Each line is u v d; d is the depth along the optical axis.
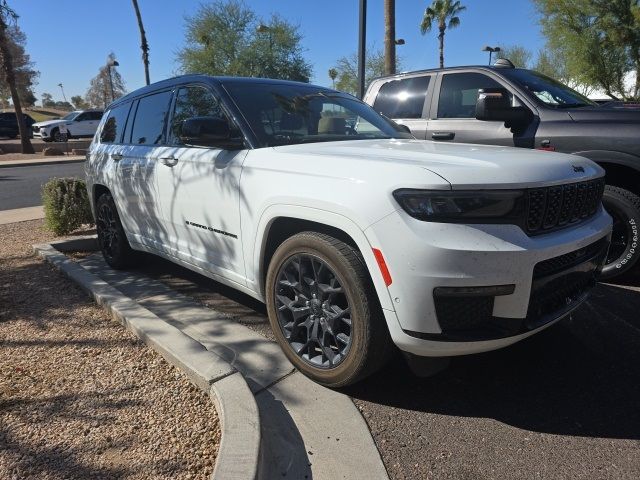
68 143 28.88
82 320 4.07
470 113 5.69
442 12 36.12
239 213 3.53
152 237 4.75
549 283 2.78
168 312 4.33
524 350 3.64
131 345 3.62
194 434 2.64
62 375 3.24
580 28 16.72
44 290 4.81
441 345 2.63
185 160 4.05
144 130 4.89
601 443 2.68
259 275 3.48
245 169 3.47
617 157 4.57
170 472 2.38
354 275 2.80
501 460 2.56
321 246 2.94
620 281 4.95
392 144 3.60
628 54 16.64
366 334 2.81
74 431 2.69
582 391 3.14
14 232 7.80
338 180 2.88
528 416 2.91
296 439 2.71
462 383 3.24
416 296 2.58
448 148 3.36
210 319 4.16
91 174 5.72
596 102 5.93
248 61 31.62
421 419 2.89
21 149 27.56
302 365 3.21
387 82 6.65
